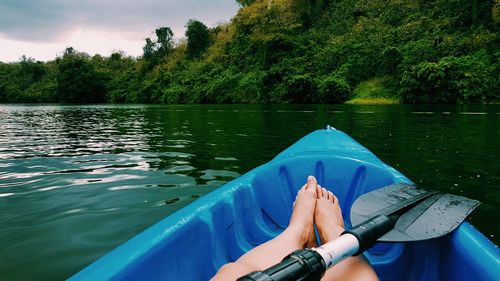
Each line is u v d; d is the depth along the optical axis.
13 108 23.66
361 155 2.02
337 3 31.39
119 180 2.85
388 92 20.30
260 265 0.93
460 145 4.29
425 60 18.98
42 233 1.81
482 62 17.73
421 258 1.14
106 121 9.78
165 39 45.19
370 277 0.91
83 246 1.66
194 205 1.23
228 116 10.70
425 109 12.21
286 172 1.95
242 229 1.46
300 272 0.65
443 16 22.48
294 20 30.39
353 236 0.86
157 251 0.92
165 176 2.96
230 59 32.69
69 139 5.58
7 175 3.05
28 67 57.28
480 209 2.09
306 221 1.30
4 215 2.07
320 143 2.33
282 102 23.61
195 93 30.28
